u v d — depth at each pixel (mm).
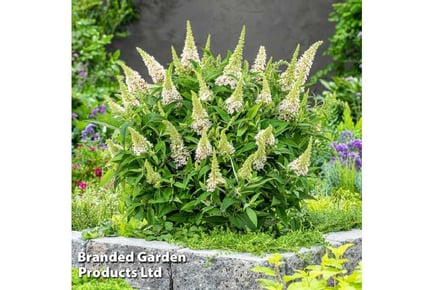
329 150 5832
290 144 4352
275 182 4270
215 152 4195
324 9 8078
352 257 4410
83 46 8383
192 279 4074
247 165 4066
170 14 7445
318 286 2963
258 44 6793
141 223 4637
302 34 7516
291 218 4500
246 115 4258
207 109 4320
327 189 5938
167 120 4270
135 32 8039
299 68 4527
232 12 6754
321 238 4270
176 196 4273
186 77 4414
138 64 8055
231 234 4203
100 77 8281
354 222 4805
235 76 4320
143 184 4371
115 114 4461
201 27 6832
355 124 7691
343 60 8281
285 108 4336
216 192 4137
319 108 4887
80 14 8555
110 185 5266
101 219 4949
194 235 4266
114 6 8250
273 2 6875
